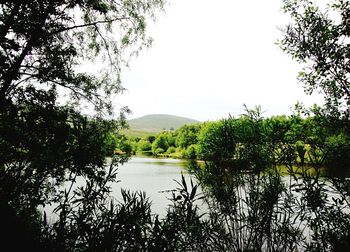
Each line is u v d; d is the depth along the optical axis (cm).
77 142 572
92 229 361
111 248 342
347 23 454
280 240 445
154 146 8825
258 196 472
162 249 344
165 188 1772
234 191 489
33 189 545
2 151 527
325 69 481
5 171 527
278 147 485
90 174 550
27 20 573
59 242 350
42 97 613
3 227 347
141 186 1891
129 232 352
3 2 515
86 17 1010
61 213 392
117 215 366
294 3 500
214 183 492
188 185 1316
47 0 580
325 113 486
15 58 596
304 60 513
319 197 390
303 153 425
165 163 4688
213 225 439
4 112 531
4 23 543
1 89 569
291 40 509
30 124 554
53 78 778
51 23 688
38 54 770
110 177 486
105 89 1014
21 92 597
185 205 431
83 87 914
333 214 382
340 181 382
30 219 500
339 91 484
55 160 549
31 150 543
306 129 486
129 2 1077
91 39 1048
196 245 414
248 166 496
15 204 515
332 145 451
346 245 348
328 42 472
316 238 391
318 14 488
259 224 445
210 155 541
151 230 366
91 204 418
